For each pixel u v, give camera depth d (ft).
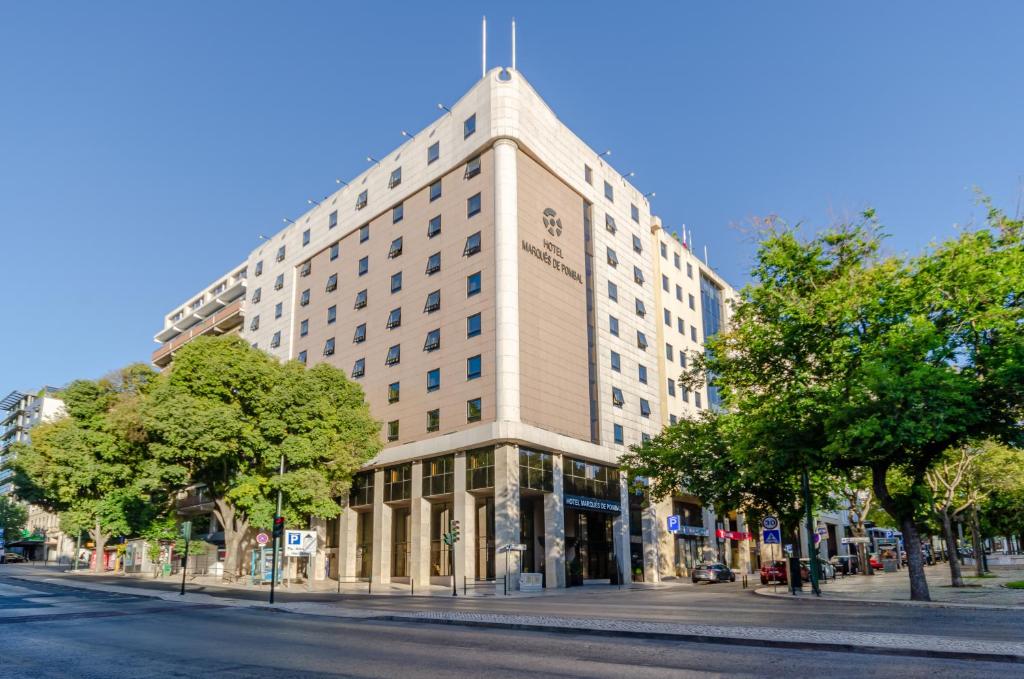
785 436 85.46
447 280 158.61
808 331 82.43
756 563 237.86
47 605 81.10
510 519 133.39
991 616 58.49
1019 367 66.23
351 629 55.11
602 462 162.71
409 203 174.50
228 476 140.46
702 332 231.09
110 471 144.97
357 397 161.07
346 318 185.47
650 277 200.64
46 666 36.68
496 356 142.82
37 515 410.31
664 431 131.54
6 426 444.14
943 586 107.45
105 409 155.43
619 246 187.83
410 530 166.20
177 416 121.70
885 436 69.72
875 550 263.08
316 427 141.69
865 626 49.75
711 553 211.41
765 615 61.57
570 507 152.76
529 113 160.86
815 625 50.65
